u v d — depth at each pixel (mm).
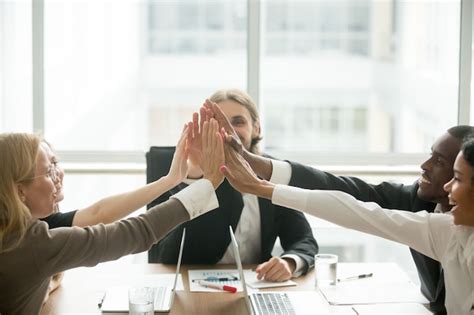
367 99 5285
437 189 2834
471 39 4984
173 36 5191
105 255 2449
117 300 2807
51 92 5035
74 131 5094
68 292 2955
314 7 5176
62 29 5016
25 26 4941
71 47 5039
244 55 5133
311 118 5203
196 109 5242
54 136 5062
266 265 3119
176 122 5227
